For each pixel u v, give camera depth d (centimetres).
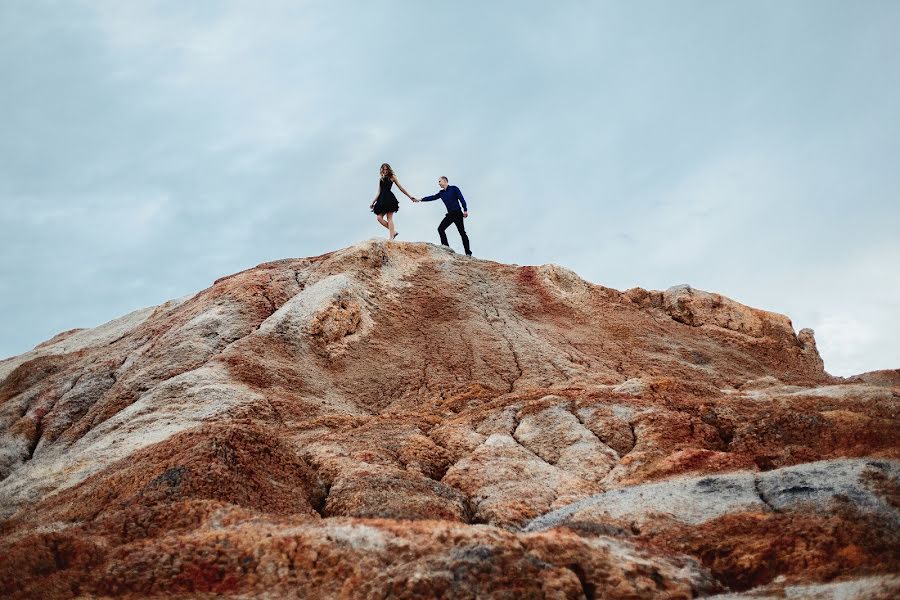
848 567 1098
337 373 3569
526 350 3909
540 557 1091
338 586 1055
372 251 4638
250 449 1708
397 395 3394
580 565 1086
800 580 1084
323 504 1702
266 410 2816
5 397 4266
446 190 4944
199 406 2803
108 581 1075
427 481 1783
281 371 3359
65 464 2402
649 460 1884
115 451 2405
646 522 1393
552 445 2119
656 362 4009
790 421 1989
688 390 2638
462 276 4822
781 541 1189
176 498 1448
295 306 3916
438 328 4169
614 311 4759
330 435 2283
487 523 1603
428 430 2400
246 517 1321
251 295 4122
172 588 1060
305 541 1150
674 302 4950
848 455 1759
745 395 2611
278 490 1616
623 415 2252
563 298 4775
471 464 1950
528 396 2620
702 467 1762
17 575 1093
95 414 3186
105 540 1245
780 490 1432
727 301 5041
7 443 3153
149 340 3975
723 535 1268
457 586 994
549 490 1758
